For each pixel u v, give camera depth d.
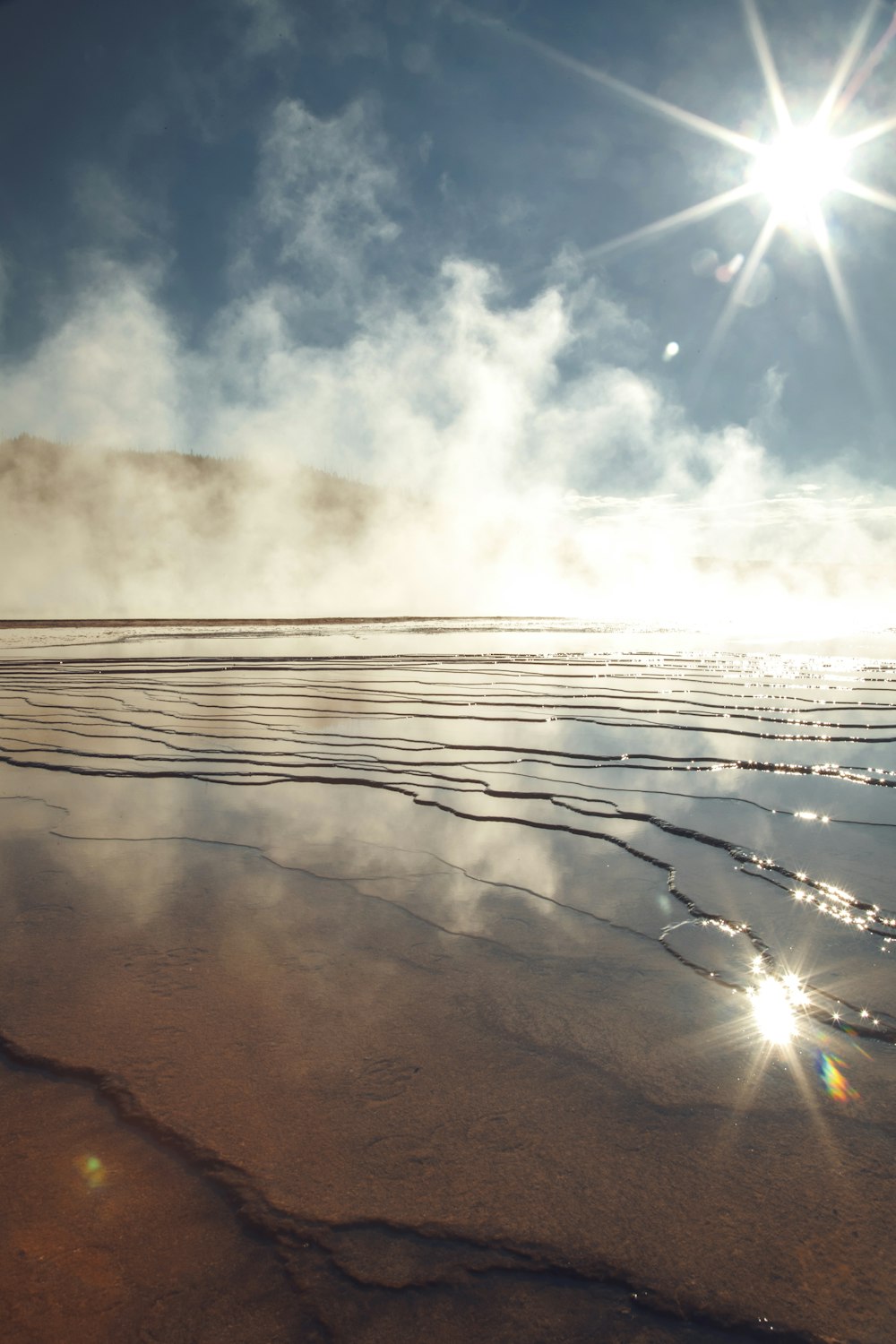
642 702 9.81
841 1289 1.53
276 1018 2.50
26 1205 1.74
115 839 4.48
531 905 3.47
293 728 8.16
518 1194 1.76
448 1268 1.57
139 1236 1.65
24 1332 1.44
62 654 18.91
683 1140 1.94
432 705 9.69
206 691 11.36
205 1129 1.97
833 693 10.52
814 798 5.24
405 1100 2.09
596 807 5.06
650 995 2.67
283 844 4.36
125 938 3.12
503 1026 2.46
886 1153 1.89
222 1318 1.47
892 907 3.37
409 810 5.12
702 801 5.18
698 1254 1.60
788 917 3.31
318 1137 1.94
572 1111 2.05
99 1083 2.16
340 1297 1.51
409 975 2.81
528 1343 1.43
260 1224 1.68
